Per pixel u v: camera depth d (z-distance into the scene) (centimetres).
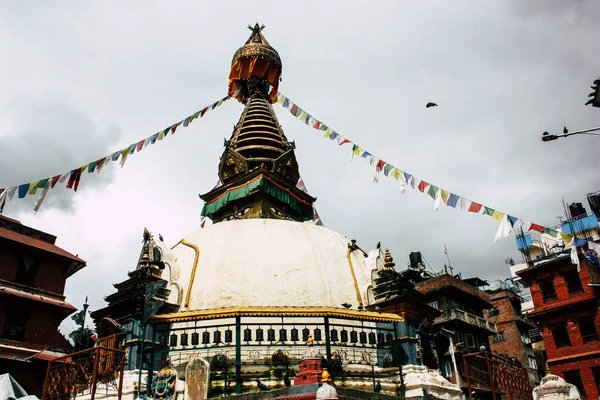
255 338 2267
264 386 1908
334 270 2733
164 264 2616
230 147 3909
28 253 3347
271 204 3566
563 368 3666
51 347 3247
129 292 2453
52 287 3394
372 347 2389
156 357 2227
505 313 4956
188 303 2505
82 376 1991
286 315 2316
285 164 3831
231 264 2642
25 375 3023
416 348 2403
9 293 3092
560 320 3800
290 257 2702
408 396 2167
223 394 2014
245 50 4625
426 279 4822
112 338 2252
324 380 1435
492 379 2175
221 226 3048
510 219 2041
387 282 2623
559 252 4209
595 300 3631
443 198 2184
